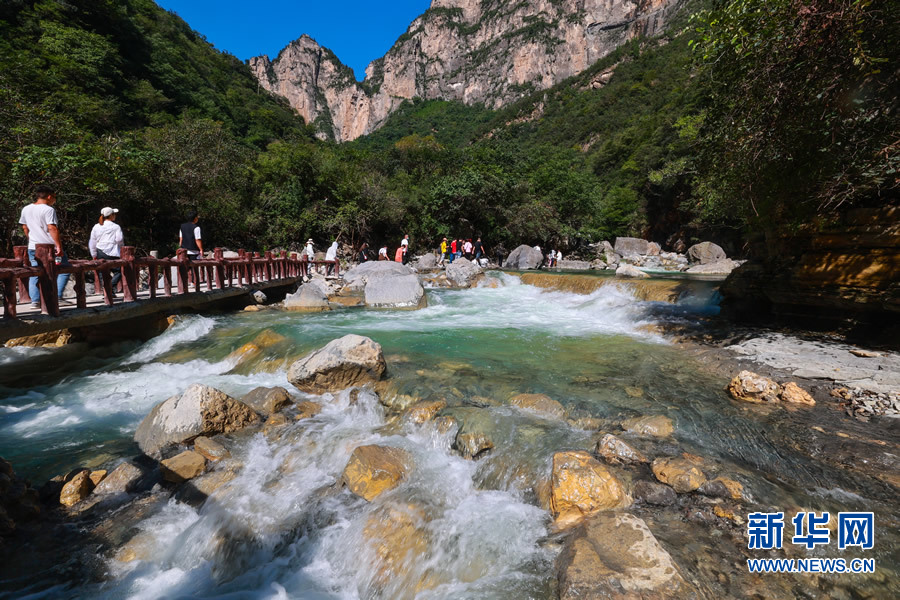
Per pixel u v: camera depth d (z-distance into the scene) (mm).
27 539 3127
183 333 8281
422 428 4457
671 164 25938
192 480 3834
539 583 2602
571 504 3145
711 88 6301
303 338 7629
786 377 5281
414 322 9656
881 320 6129
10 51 15602
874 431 3912
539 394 4965
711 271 22750
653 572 2393
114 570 2965
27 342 7641
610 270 24156
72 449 4387
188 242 9898
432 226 28172
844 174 5352
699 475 3287
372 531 3131
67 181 11617
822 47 4688
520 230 29047
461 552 2918
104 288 6922
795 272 6910
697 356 6609
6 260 5484
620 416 4434
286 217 24109
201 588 2928
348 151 38344
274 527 3342
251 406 5055
